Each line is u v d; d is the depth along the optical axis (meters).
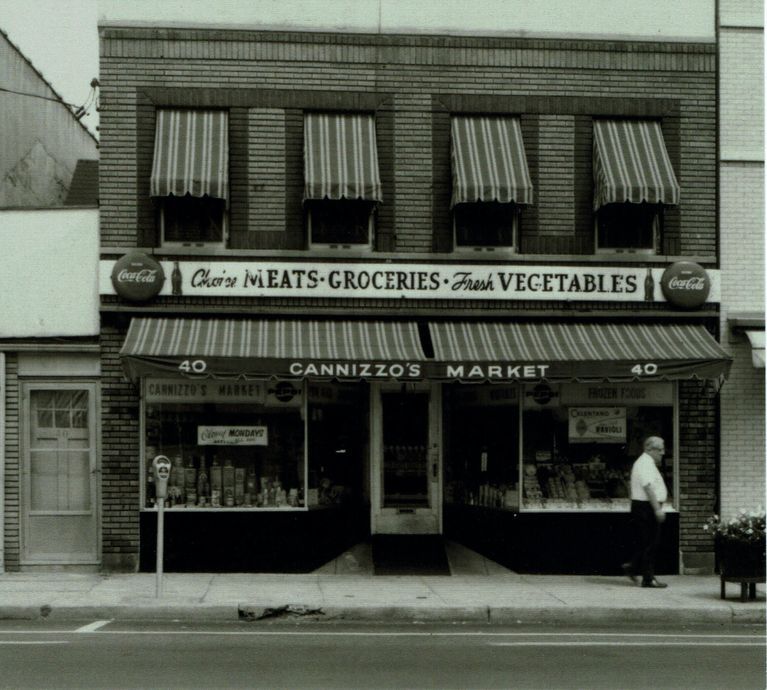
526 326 13.72
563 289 13.82
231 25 13.62
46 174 18.34
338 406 14.23
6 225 13.62
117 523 13.27
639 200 13.45
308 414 13.66
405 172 13.75
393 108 13.79
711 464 14.00
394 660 8.57
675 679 7.87
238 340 12.97
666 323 13.95
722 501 14.05
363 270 13.61
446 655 8.84
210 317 13.43
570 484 13.77
